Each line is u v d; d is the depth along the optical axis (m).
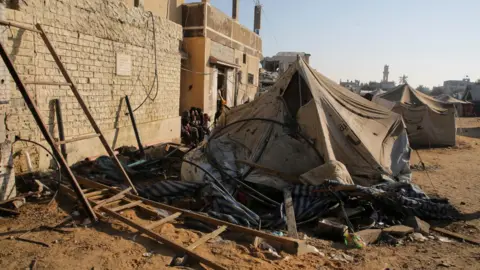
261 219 5.55
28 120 6.51
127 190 5.72
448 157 12.90
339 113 7.57
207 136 8.54
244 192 6.37
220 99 16.03
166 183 6.32
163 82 11.26
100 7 8.26
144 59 10.12
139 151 8.88
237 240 4.59
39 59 6.73
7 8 6.04
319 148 7.01
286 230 5.33
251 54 21.30
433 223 6.11
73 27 7.53
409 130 15.62
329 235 5.25
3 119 5.32
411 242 5.21
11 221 4.70
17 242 4.08
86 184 6.11
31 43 6.52
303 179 6.34
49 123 7.07
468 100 41.25
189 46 14.43
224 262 3.90
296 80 7.93
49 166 6.96
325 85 8.33
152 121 10.80
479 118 34.62
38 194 5.61
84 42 7.86
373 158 7.17
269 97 8.03
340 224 5.27
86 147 8.06
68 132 7.60
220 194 5.85
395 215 6.12
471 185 8.75
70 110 7.61
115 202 5.36
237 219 5.29
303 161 6.95
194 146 9.49
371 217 5.83
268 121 7.59
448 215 6.33
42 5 6.73
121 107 9.33
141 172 7.56
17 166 6.29
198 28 14.38
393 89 17.72
